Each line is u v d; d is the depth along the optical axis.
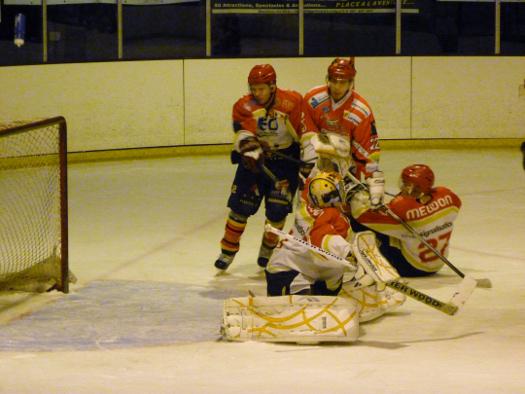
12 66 33.44
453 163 34.88
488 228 24.05
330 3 38.12
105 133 35.69
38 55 35.75
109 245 22.70
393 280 14.18
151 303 17.48
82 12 36.12
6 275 18.86
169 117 36.56
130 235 23.80
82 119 35.19
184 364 13.21
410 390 11.18
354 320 14.39
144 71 35.97
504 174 32.50
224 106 37.03
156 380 12.09
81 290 18.52
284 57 37.22
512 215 25.64
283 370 12.66
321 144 17.69
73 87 34.84
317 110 18.91
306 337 14.31
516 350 13.80
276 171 19.38
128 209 27.16
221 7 37.50
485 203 27.41
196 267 20.50
